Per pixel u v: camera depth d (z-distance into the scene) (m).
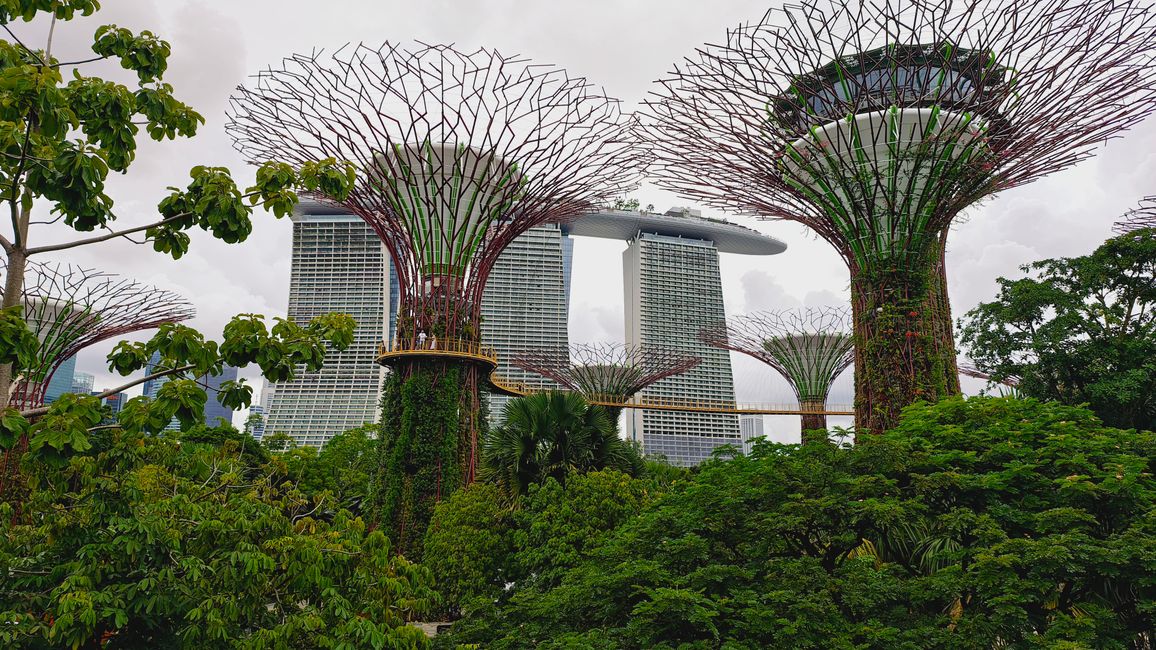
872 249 27.84
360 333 126.31
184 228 9.89
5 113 8.71
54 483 11.32
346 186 10.48
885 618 14.01
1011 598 12.39
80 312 44.91
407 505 31.97
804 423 74.50
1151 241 36.47
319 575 12.25
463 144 33.97
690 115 28.28
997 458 16.67
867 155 28.81
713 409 73.12
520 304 132.75
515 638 15.84
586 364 66.69
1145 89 25.31
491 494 28.72
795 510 15.25
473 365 34.41
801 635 12.57
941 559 16.38
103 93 9.30
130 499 11.61
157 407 8.81
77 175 8.67
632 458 31.64
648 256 152.62
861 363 27.72
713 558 15.62
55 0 10.08
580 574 18.38
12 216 8.91
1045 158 28.17
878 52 28.97
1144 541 12.81
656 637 13.60
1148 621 13.70
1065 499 15.02
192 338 9.54
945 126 26.09
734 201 31.36
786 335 74.88
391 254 35.00
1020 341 38.59
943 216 27.98
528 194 34.66
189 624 11.49
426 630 28.20
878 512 14.52
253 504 13.44
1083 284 38.00
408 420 32.91
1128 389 33.94
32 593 11.01
